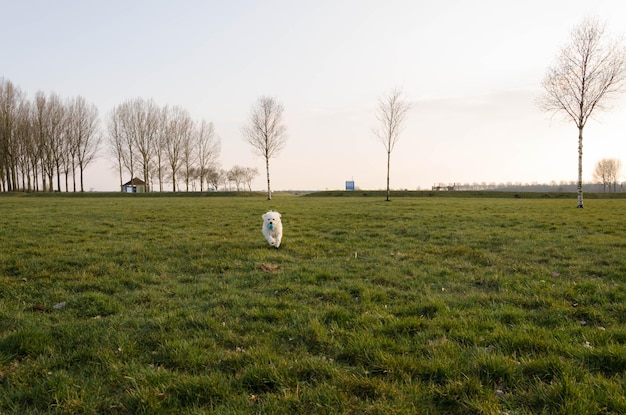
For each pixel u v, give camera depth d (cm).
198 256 1052
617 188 10262
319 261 1004
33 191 6850
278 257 1043
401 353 454
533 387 376
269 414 339
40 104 6712
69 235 1407
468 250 1094
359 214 2277
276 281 795
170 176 8294
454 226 1658
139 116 7219
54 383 386
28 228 1552
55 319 588
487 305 636
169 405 356
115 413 347
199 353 457
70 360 445
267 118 4844
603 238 1284
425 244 1238
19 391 375
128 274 858
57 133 6775
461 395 364
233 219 2022
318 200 4369
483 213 2275
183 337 507
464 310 607
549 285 731
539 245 1178
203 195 6494
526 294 688
